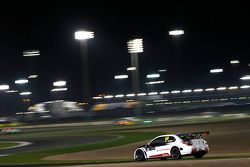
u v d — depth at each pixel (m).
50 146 150.75
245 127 160.62
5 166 90.56
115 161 89.06
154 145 83.31
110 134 186.88
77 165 80.94
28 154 125.38
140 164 70.06
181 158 81.44
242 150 101.06
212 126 179.12
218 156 87.69
